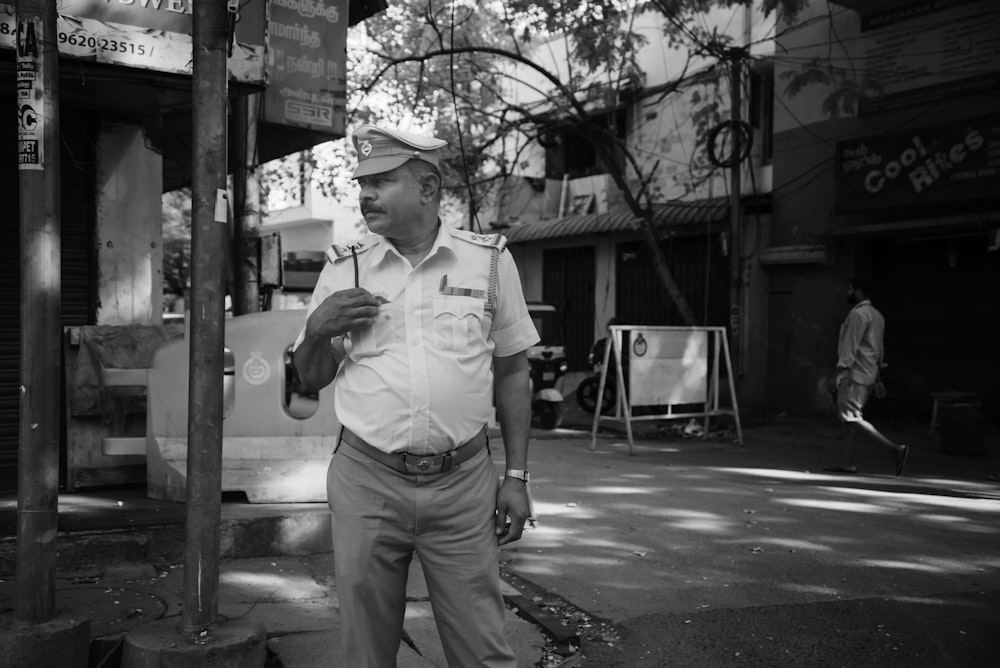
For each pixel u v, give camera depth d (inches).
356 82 540.1
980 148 413.1
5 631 112.7
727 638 149.6
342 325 87.5
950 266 460.8
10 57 180.7
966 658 140.7
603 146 515.5
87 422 205.5
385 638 93.3
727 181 579.2
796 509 254.4
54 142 115.3
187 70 198.5
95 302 237.6
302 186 631.2
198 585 114.1
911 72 453.7
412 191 89.7
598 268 662.5
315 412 198.5
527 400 97.3
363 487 89.2
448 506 89.3
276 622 142.6
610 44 519.2
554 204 711.7
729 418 473.7
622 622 157.6
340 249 94.9
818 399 510.9
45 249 114.1
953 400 420.8
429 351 88.7
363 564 89.1
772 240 531.8
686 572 189.3
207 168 112.7
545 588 177.9
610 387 525.0
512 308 94.4
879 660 139.8
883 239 487.5
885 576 186.2
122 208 241.9
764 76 561.3
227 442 193.3
